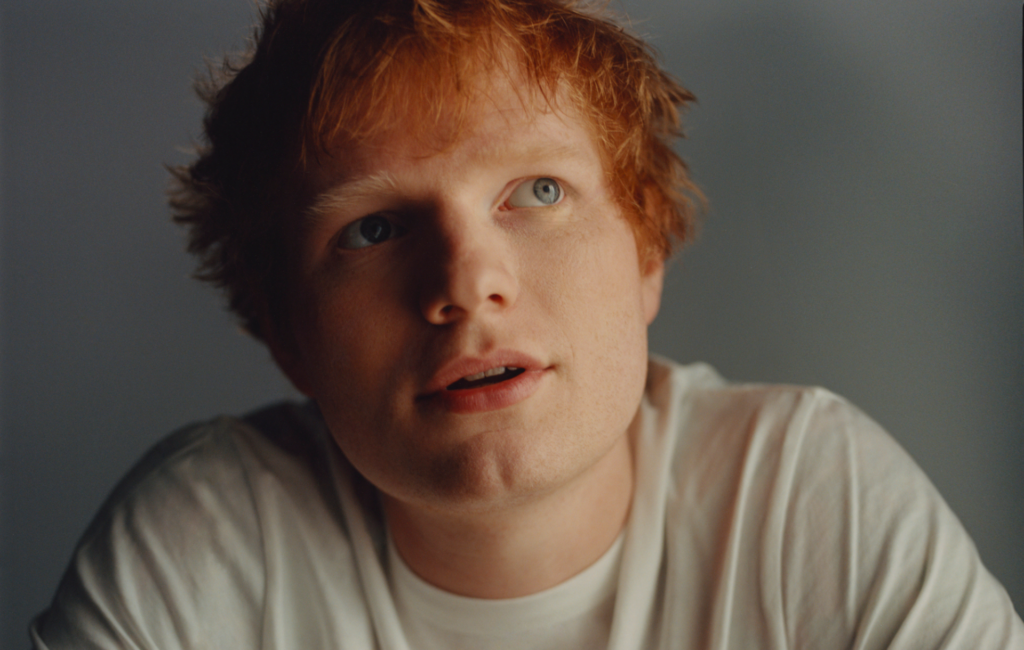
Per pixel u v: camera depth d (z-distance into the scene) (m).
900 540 0.64
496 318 0.55
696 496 0.71
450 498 0.57
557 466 0.57
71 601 0.70
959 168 1.10
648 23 1.14
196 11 1.21
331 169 0.59
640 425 0.76
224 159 0.75
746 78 1.14
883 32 1.10
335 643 0.69
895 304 1.13
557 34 0.64
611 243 0.61
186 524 0.73
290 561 0.72
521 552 0.65
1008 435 1.11
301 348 0.66
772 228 1.16
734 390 0.80
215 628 0.69
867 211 1.13
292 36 0.65
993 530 1.12
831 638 0.63
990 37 1.08
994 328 1.10
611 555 0.69
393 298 0.58
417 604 0.70
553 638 0.68
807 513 0.67
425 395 0.56
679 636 0.66
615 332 0.60
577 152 0.61
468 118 0.56
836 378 1.16
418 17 0.57
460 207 0.57
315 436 0.81
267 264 0.71
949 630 0.60
